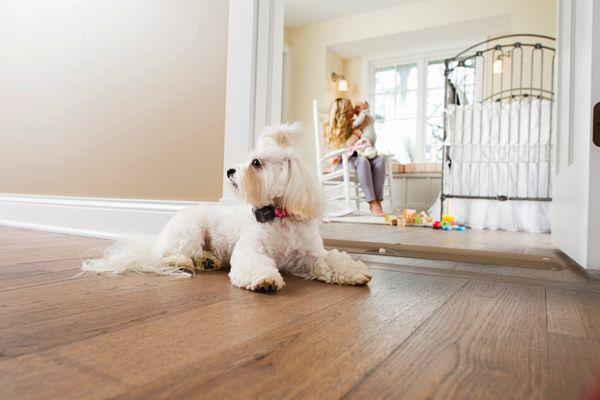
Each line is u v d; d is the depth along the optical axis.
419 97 5.93
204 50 1.76
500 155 3.68
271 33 1.68
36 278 1.04
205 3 1.76
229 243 1.26
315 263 1.13
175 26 1.84
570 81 1.50
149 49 1.91
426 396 0.44
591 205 1.17
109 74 2.04
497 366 0.54
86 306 0.78
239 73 1.64
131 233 1.86
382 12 5.55
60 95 2.22
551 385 0.48
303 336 0.64
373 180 4.41
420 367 0.52
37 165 2.33
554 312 0.84
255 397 0.42
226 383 0.46
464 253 1.66
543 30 4.60
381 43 5.80
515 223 3.62
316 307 0.83
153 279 1.09
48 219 2.21
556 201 1.88
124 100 1.99
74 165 2.17
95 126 2.09
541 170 3.53
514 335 0.68
